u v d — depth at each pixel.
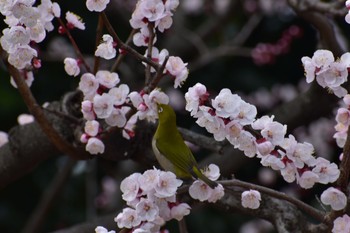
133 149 8.89
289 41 14.81
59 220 15.49
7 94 14.73
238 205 8.13
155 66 6.79
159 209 6.08
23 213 15.54
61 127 8.73
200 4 15.59
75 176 15.88
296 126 10.23
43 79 15.39
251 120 5.94
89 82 6.88
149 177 5.91
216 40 16.47
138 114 6.76
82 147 8.19
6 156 9.53
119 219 6.05
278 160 6.04
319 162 6.14
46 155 9.46
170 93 15.60
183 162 6.36
